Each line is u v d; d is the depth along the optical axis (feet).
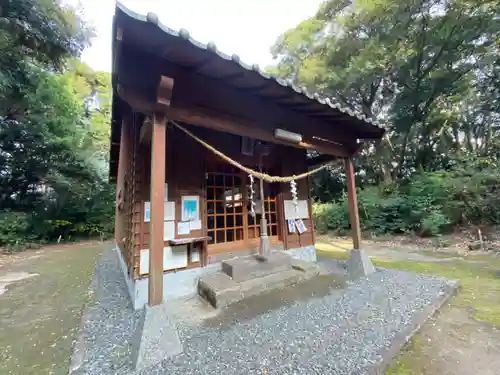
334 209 32.65
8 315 9.48
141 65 6.67
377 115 34.99
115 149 19.42
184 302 9.50
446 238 22.11
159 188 6.87
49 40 24.07
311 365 5.50
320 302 9.12
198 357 5.90
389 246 22.39
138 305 9.23
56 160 32.27
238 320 7.86
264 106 9.38
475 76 28.17
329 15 32.50
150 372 5.39
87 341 6.89
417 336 6.99
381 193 29.63
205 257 11.07
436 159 32.81
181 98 7.32
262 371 5.33
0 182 30.22
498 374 5.37
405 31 25.17
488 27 23.48
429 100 29.50
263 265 11.14
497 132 29.78
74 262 19.85
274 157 14.84
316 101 9.29
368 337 6.66
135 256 9.46
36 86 25.36
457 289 10.58
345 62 29.76
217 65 6.83
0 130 26.73
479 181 21.50
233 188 13.33
